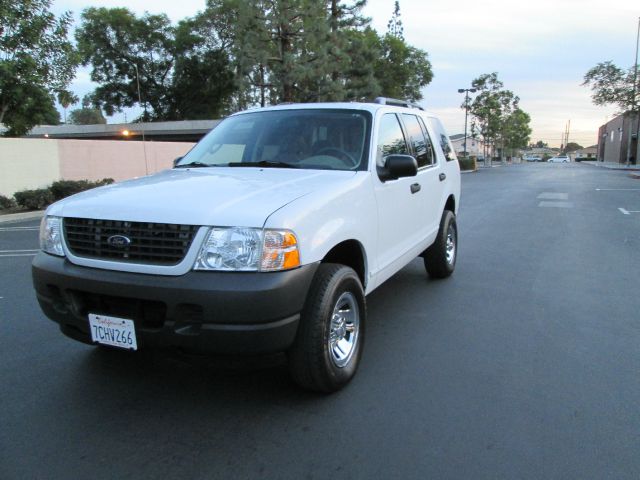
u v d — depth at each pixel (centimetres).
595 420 307
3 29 1511
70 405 326
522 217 1244
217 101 5525
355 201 359
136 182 361
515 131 7975
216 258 275
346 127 425
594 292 583
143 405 326
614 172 3750
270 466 264
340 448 279
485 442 284
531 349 418
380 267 410
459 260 755
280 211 289
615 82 3562
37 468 261
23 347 420
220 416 313
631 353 409
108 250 296
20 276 678
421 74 5116
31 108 1608
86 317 306
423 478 254
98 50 5075
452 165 647
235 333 271
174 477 255
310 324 310
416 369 379
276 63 2570
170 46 5228
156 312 287
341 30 2936
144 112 5669
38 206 1563
